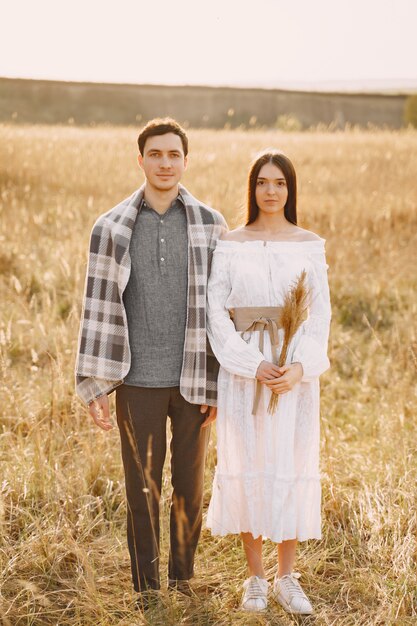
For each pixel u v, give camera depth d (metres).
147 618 2.59
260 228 2.78
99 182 10.70
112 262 2.59
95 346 2.61
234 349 2.58
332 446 3.86
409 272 7.19
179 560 2.79
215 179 10.88
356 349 5.48
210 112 49.78
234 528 2.71
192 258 2.61
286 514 2.63
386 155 13.44
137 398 2.63
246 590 2.72
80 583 2.86
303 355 2.61
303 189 10.52
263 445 2.64
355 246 7.66
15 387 4.31
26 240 7.44
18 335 5.15
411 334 5.29
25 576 2.89
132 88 48.53
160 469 2.70
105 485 3.57
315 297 2.71
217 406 2.71
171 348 2.62
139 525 2.69
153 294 2.59
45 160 11.66
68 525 3.13
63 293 6.07
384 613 2.68
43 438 3.79
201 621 2.63
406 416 4.24
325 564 3.02
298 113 50.19
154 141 2.56
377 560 3.00
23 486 3.43
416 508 3.17
